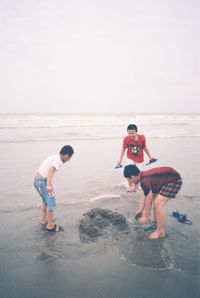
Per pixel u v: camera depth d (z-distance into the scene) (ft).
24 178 21.57
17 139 40.52
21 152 31.60
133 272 9.83
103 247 11.44
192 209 15.42
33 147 34.96
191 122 81.71
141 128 62.28
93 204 16.19
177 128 63.67
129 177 12.16
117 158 30.17
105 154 32.17
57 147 35.42
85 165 26.58
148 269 10.00
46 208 13.23
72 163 27.30
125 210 15.37
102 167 25.91
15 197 17.28
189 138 46.68
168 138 46.01
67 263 10.30
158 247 11.46
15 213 14.73
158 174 11.66
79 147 36.11
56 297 8.57
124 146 19.25
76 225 13.41
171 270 9.96
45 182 12.42
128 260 10.53
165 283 9.28
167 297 8.63
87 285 9.12
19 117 83.66
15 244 11.53
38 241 11.83
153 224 13.56
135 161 19.20
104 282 9.29
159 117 101.50
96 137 45.01
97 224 12.84
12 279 9.33
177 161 28.25
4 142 37.96
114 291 8.86
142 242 11.85
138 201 16.84
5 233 12.46
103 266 10.16
